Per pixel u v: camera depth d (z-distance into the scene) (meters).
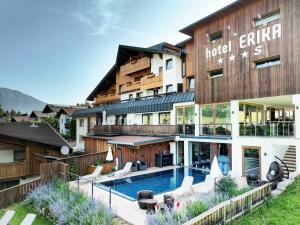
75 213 10.67
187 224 7.56
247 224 9.02
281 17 17.64
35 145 19.69
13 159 21.11
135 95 38.28
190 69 29.62
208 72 22.73
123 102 37.19
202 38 23.11
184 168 23.50
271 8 18.16
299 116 16.67
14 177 19.80
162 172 22.34
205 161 24.88
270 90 18.19
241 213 9.88
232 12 20.69
